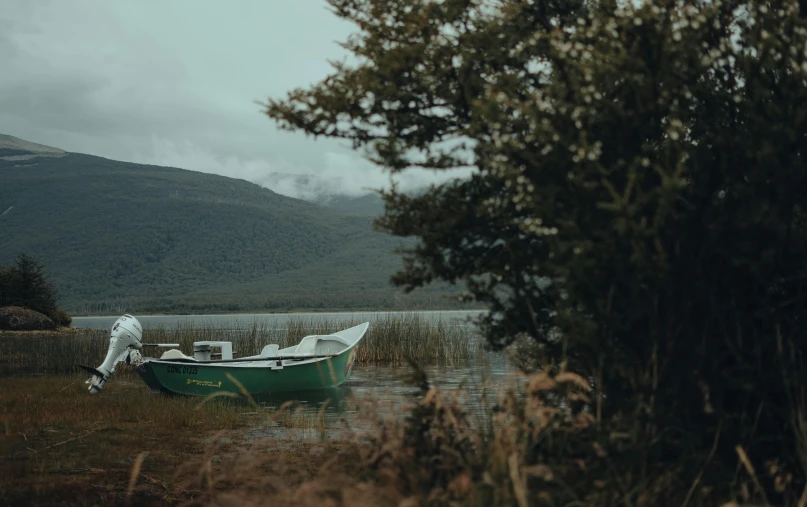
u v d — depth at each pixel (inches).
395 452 147.0
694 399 144.6
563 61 153.8
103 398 501.4
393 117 178.5
